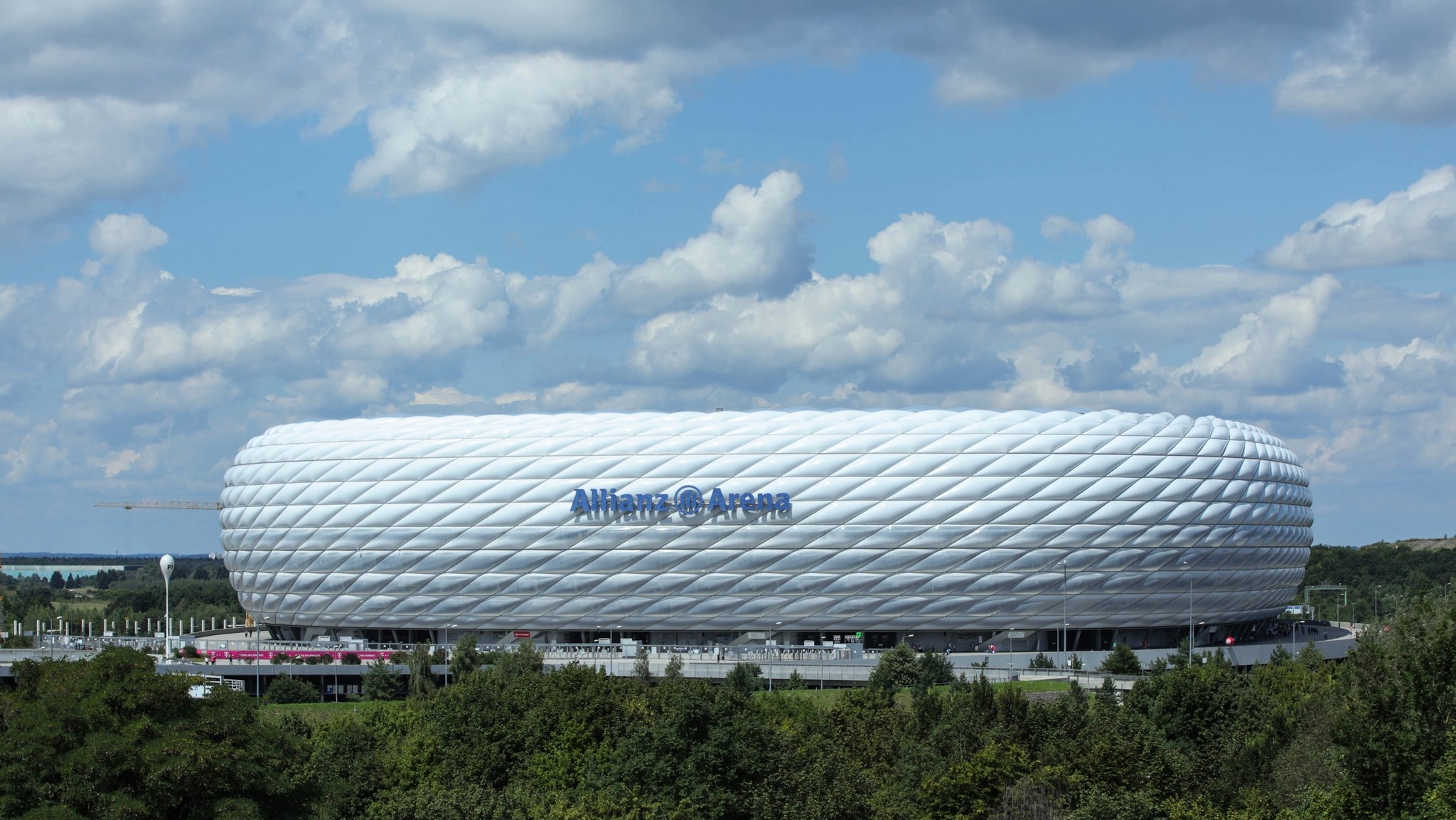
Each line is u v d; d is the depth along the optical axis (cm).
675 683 5541
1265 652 9631
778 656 8694
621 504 9600
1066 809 4062
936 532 9438
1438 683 3547
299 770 3631
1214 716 5241
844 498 9462
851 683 7925
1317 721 4669
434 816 3912
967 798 4150
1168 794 4259
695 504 9519
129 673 3391
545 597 9831
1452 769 3241
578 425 9906
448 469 9862
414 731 5116
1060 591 9575
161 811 3191
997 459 9475
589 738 4812
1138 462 9581
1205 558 9825
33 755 3162
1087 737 4556
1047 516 9469
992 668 8269
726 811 4081
